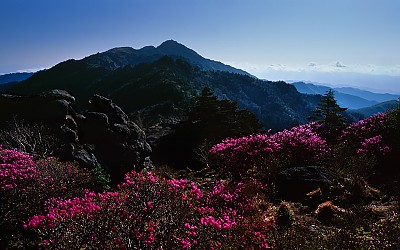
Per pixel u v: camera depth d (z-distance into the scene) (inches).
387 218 261.0
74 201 217.9
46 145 551.8
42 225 183.3
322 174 385.4
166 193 196.7
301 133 513.0
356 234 235.1
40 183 297.9
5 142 520.4
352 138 544.7
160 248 167.3
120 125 744.3
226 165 473.1
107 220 177.6
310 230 269.9
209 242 184.4
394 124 484.4
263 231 258.1
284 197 371.2
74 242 168.7
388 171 430.0
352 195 337.4
